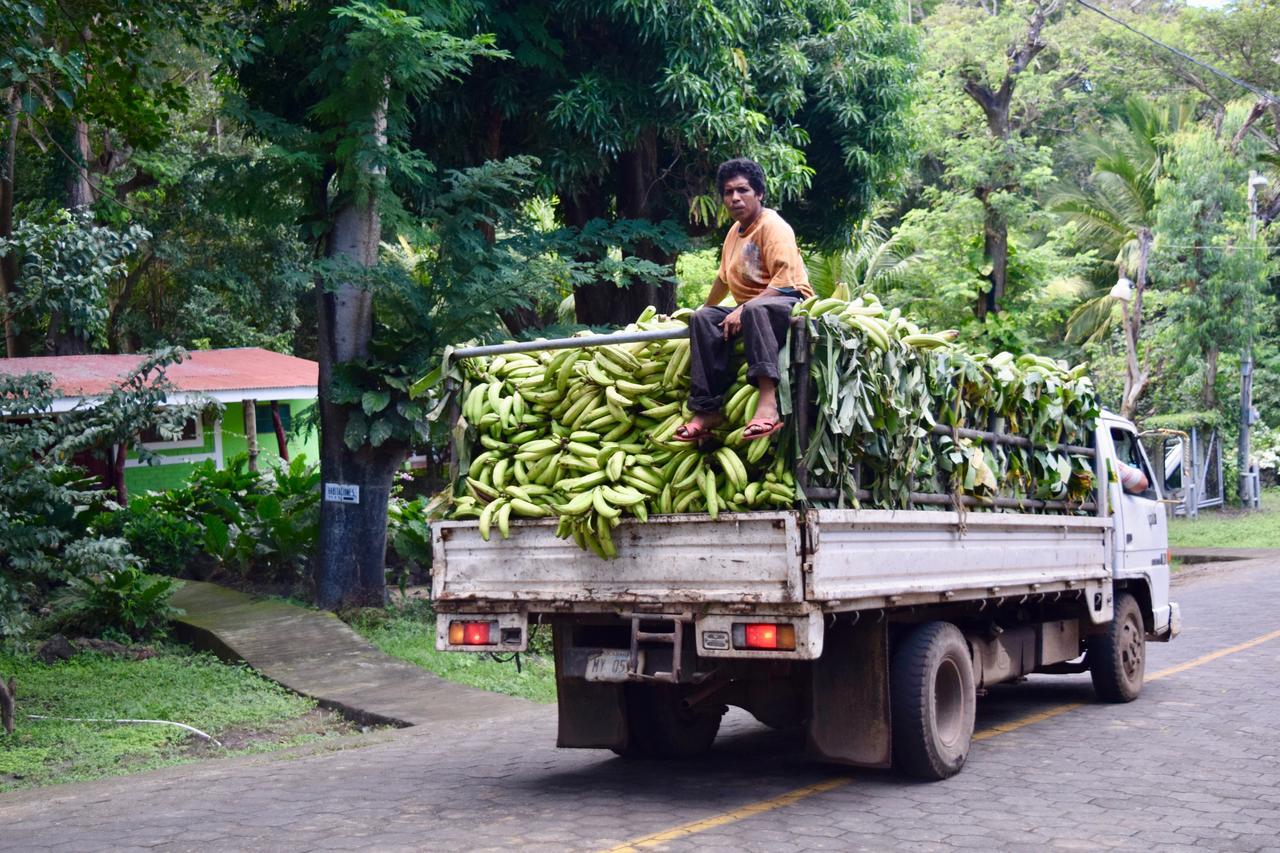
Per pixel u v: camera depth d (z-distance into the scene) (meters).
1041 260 25.77
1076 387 8.44
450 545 6.51
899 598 6.08
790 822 5.64
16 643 9.86
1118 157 31.30
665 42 12.89
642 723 7.05
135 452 9.95
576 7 12.73
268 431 24.83
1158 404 32.22
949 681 6.72
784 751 7.53
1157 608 9.69
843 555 5.65
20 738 8.82
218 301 26.02
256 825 5.82
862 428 5.88
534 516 6.23
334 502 13.10
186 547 14.86
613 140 13.23
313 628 12.15
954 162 24.70
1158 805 5.88
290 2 12.95
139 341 26.78
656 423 6.13
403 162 11.70
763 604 5.47
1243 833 5.36
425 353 12.44
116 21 11.27
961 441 6.95
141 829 5.86
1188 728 7.87
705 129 13.47
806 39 14.98
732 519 5.56
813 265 24.36
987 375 7.16
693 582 5.70
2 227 18.41
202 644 11.94
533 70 13.51
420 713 9.59
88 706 9.78
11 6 8.83
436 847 5.28
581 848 5.20
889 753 6.07
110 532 14.49
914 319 24.36
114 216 20.05
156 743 8.85
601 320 15.74
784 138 14.53
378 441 12.44
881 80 15.34
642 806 6.03
